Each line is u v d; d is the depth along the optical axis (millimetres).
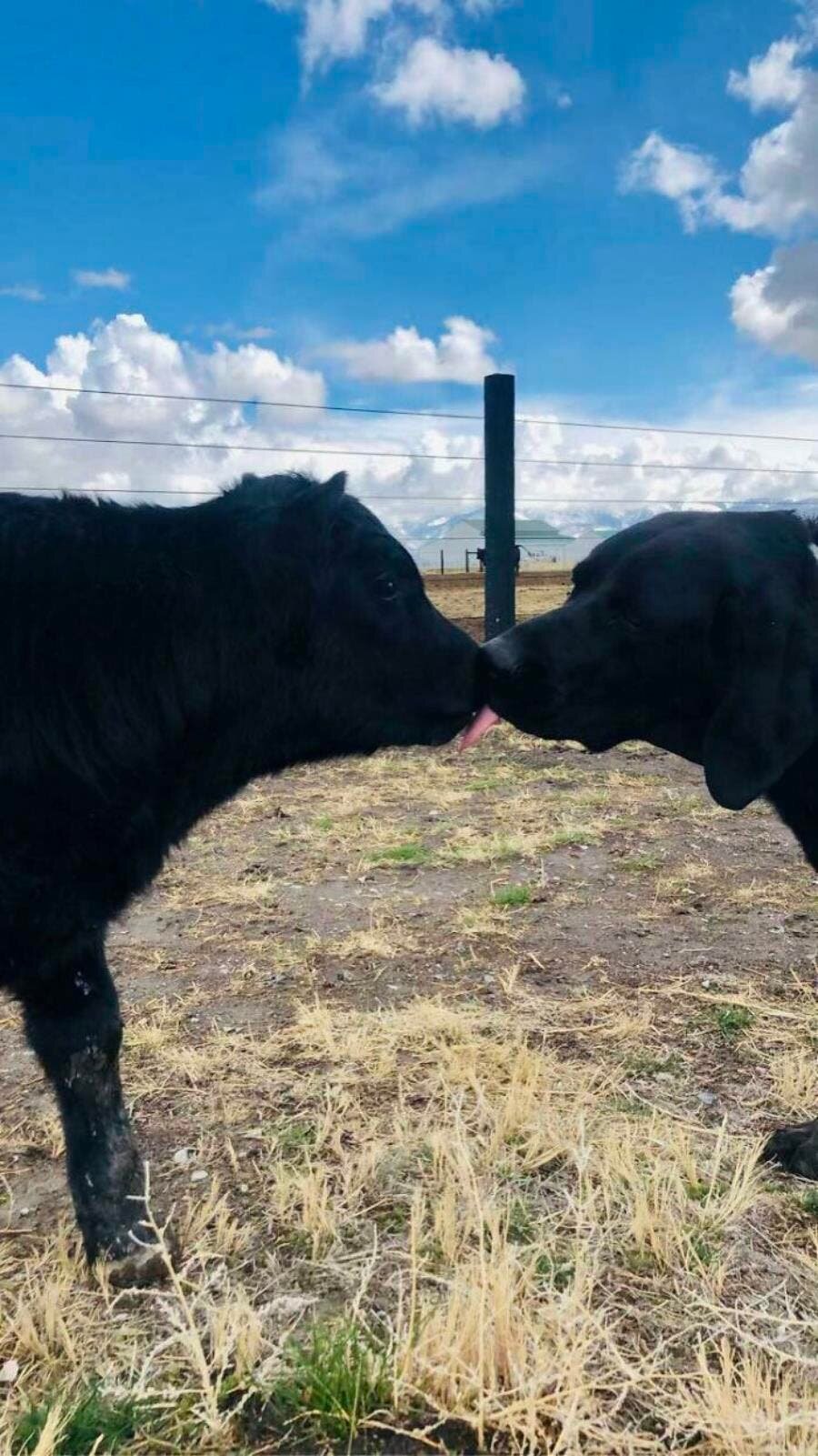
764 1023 3674
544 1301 2225
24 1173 2893
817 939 4504
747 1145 2869
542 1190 2688
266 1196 2697
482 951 4426
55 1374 2098
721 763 2803
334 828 6559
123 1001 3988
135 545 2740
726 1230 2500
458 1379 1974
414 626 3000
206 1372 1984
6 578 2543
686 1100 3158
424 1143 2887
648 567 2945
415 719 3029
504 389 9750
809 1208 2605
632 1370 2004
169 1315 2176
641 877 5422
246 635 2777
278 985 4133
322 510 2809
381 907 5035
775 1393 1932
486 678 3133
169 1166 2850
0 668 2430
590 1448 1878
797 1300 2273
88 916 2475
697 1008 3814
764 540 2980
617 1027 3637
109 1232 2416
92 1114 2465
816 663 2836
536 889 5211
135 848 2619
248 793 7578
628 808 6898
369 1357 2010
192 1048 3570
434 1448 1890
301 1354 2041
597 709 3084
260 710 2881
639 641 2961
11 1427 1931
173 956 4484
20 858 2371
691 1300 2256
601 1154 2791
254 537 2793
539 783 7668
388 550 2979
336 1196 2672
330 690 2924
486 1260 2385
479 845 6016
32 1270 2426
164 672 2643
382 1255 2434
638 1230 2418
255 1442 1919
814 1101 3143
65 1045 2445
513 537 9984
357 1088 3260
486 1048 3463
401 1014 3740
